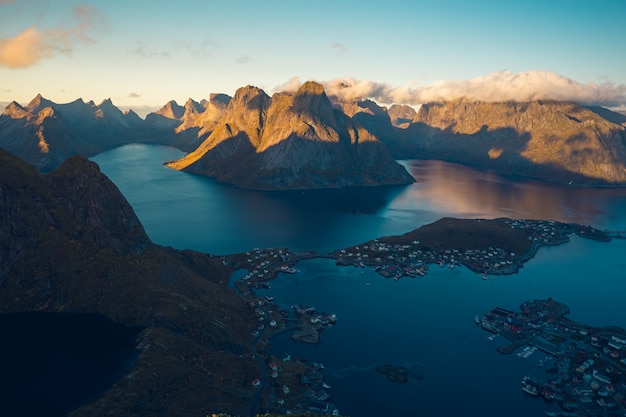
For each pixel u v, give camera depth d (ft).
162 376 604.49
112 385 584.40
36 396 570.87
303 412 599.16
